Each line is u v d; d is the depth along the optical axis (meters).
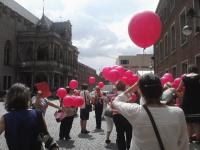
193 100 8.52
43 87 7.47
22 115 3.63
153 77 3.25
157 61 37.81
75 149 9.50
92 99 13.96
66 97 9.03
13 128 3.56
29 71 64.88
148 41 4.37
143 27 4.23
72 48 79.94
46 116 20.61
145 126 3.10
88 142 10.63
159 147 3.06
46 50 65.50
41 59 65.50
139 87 3.30
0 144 9.85
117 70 6.75
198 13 17.73
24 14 68.88
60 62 70.50
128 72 7.08
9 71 61.72
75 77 83.56
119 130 7.48
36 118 3.66
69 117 11.03
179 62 23.02
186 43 20.61
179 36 22.92
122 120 7.36
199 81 8.51
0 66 58.09
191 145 8.76
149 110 3.15
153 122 3.09
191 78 8.50
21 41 65.19
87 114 12.70
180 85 8.60
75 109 11.18
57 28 78.81
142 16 4.25
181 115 3.17
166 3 29.38
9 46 62.19
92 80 13.89
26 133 3.56
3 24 59.38
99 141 10.80
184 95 8.63
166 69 29.39
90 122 16.88
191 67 8.70
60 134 11.17
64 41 73.56
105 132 12.98
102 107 13.98
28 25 69.62
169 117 3.12
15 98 3.67
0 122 3.63
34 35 65.19
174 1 24.98
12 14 62.81
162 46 32.75
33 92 7.64
